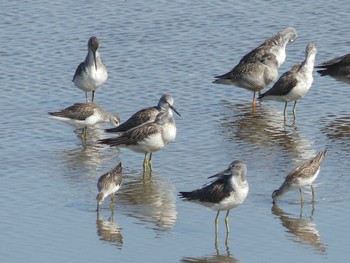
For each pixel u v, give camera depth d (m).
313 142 26.52
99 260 20.14
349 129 27.39
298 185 22.31
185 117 28.42
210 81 30.92
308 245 20.69
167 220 22.02
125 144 24.45
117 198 23.22
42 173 24.58
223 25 35.00
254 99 29.44
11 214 22.23
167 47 33.34
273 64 29.55
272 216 22.02
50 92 30.27
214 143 26.52
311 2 36.84
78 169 24.89
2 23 35.28
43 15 35.97
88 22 35.41
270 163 25.00
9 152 25.92
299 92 28.12
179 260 20.16
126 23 35.25
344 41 33.62
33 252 20.50
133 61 32.38
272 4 36.75
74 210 22.50
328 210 22.23
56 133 27.39
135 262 20.06
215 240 20.98
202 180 24.06
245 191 20.86
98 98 29.81
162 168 24.89
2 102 29.41
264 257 20.22
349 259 20.06
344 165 24.73
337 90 30.38
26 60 32.50
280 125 27.91
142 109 26.70
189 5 36.72
